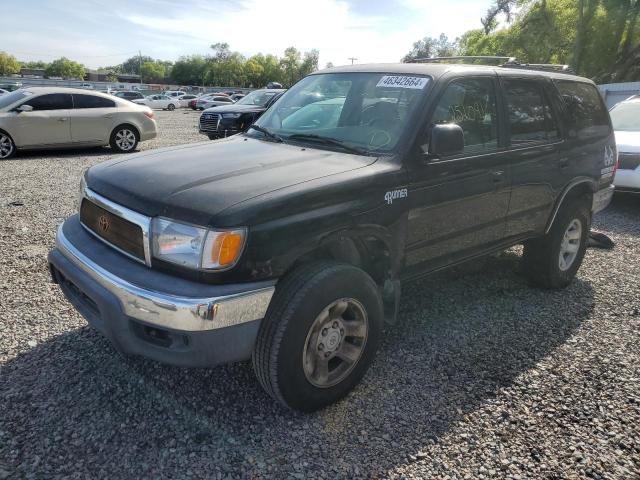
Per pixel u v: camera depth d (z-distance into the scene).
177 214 2.52
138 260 2.66
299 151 3.37
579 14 30.45
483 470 2.53
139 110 13.15
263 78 121.06
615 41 30.50
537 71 4.49
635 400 3.13
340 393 2.97
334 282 2.73
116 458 2.50
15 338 3.52
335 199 2.79
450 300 4.50
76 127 12.14
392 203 3.08
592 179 4.84
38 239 5.66
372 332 3.04
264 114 4.35
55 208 7.03
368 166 3.07
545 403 3.07
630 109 9.38
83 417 2.77
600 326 4.11
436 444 2.69
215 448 2.60
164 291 2.43
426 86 3.46
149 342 2.60
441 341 3.77
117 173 3.04
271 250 2.53
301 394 2.75
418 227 3.31
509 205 4.00
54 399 2.91
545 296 4.68
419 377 3.29
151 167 3.06
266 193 2.60
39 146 11.79
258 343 2.64
